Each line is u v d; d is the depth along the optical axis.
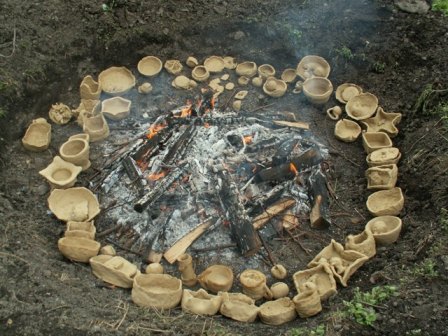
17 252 1.35
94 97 1.83
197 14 2.02
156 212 1.56
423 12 1.97
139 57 2.00
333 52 1.99
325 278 1.37
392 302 1.26
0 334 1.18
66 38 1.88
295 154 1.68
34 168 1.65
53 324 1.20
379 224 1.48
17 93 1.72
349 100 1.87
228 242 1.53
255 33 2.04
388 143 1.73
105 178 1.65
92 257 1.40
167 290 1.32
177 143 1.69
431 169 1.60
